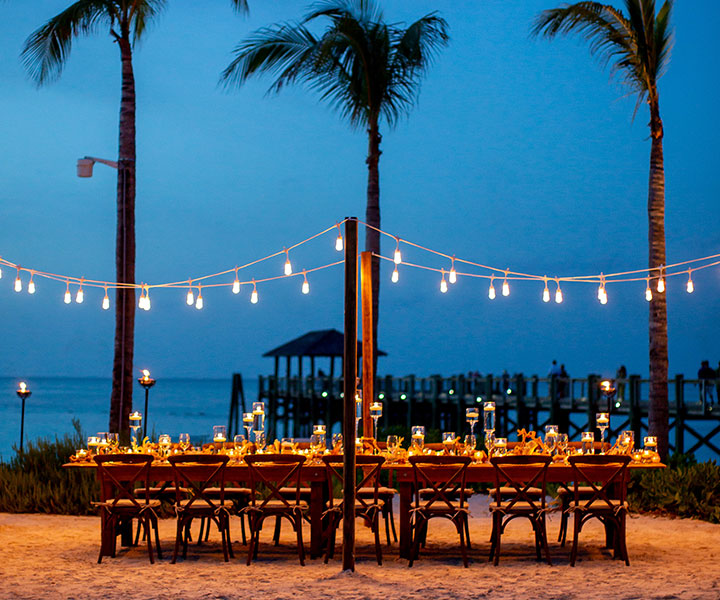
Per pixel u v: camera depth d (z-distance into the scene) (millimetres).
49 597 6688
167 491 8797
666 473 11992
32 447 13398
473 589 6945
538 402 26484
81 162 14789
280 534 9891
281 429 46344
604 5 14359
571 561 7945
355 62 17188
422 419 33000
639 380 22453
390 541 9273
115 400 14945
